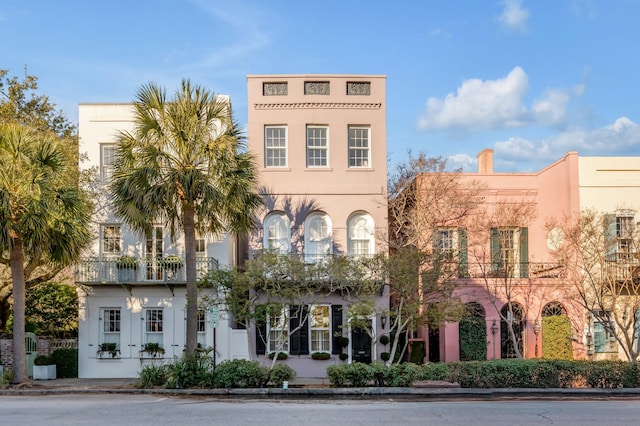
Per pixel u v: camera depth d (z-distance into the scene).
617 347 24.67
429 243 23.83
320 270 19.67
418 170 25.98
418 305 20.23
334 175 24.58
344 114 24.80
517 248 25.58
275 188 24.41
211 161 18.70
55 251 19.20
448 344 24.64
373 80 24.94
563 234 24.03
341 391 17.23
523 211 25.62
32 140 19.05
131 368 23.20
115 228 24.14
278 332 23.56
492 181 26.95
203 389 17.73
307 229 24.52
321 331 23.77
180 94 19.12
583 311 24.62
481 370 17.97
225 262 23.70
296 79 24.75
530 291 24.48
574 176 25.17
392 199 27.31
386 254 22.61
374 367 18.19
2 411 14.22
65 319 25.33
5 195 17.92
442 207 24.56
